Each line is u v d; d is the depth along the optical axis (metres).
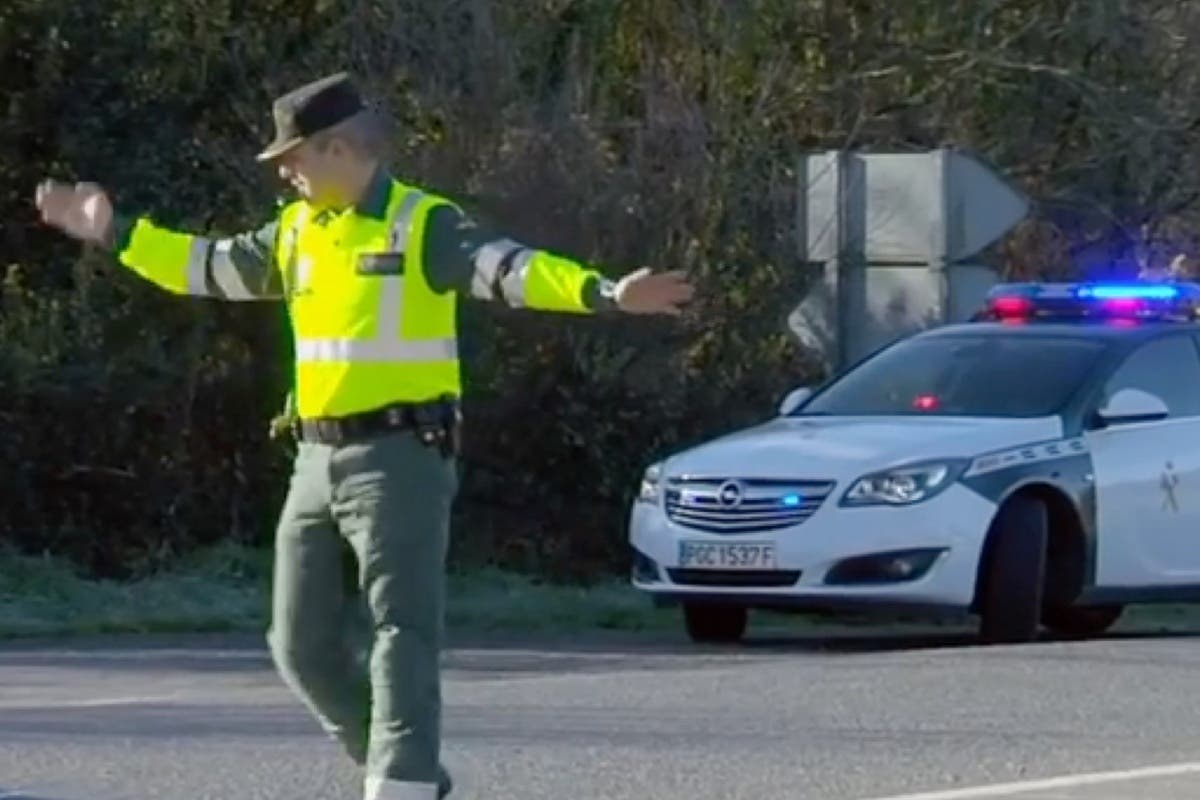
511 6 66.12
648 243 65.38
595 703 36.03
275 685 40.59
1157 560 48.50
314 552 24.03
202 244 24.50
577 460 62.38
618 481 62.50
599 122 66.50
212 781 29.28
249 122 62.69
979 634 47.09
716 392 63.88
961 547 45.00
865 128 73.81
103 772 29.86
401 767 23.47
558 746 31.98
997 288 54.25
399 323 23.30
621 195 64.69
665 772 30.20
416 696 23.48
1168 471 48.62
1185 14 79.56
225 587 57.03
